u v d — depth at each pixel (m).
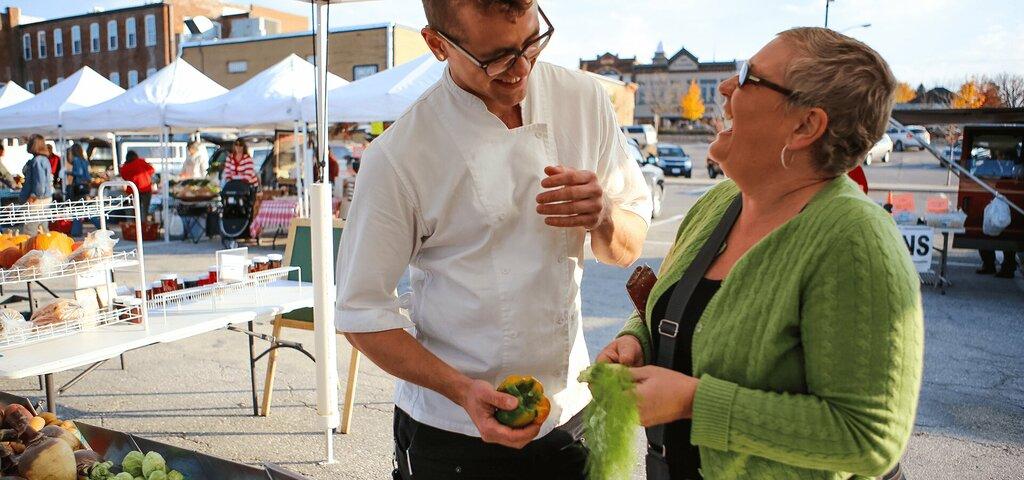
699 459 1.38
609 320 6.29
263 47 30.27
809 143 1.20
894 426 1.09
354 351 3.92
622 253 1.66
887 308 1.09
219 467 2.41
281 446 3.78
